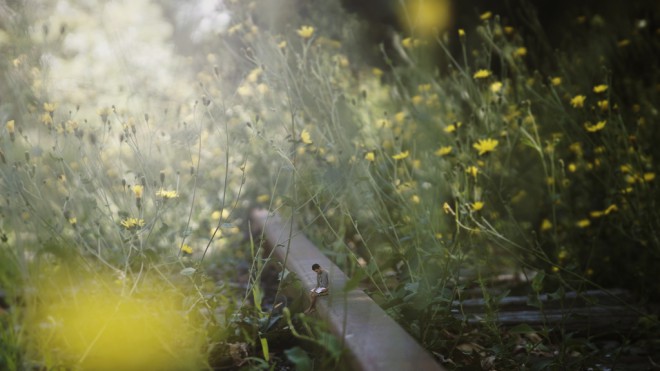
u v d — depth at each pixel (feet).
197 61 23.04
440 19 22.95
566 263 15.10
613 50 21.34
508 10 23.21
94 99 19.48
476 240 13.69
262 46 17.90
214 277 16.02
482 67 21.72
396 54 23.21
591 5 23.27
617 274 15.38
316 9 21.62
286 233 14.67
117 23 25.80
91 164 12.63
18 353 9.37
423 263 11.57
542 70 21.77
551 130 18.01
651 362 11.31
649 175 14.98
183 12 25.64
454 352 10.46
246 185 18.58
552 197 14.34
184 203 16.22
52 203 12.32
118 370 9.95
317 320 8.94
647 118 18.44
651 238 14.30
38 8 16.81
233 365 10.32
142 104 17.53
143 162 12.39
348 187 12.94
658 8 22.76
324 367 8.43
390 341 7.82
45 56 13.70
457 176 13.60
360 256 15.81
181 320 10.47
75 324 10.11
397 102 19.33
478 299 13.52
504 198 16.24
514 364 10.36
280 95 16.75
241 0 20.90
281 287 10.73
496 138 16.63
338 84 17.84
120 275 11.60
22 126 12.50
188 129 13.93
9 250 10.14
